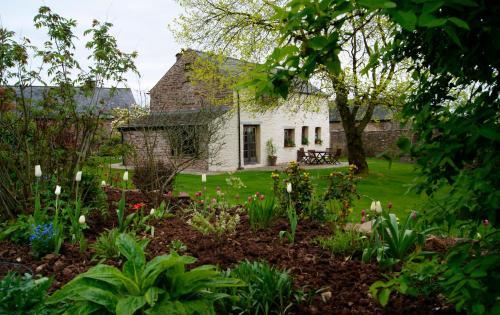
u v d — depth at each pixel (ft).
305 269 12.03
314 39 4.71
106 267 7.96
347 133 49.73
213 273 8.15
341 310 9.39
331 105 49.06
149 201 22.40
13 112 19.86
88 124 20.31
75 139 20.20
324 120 87.40
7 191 17.42
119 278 7.63
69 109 20.33
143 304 7.04
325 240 14.71
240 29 38.65
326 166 67.21
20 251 13.88
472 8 4.35
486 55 5.09
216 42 39.81
